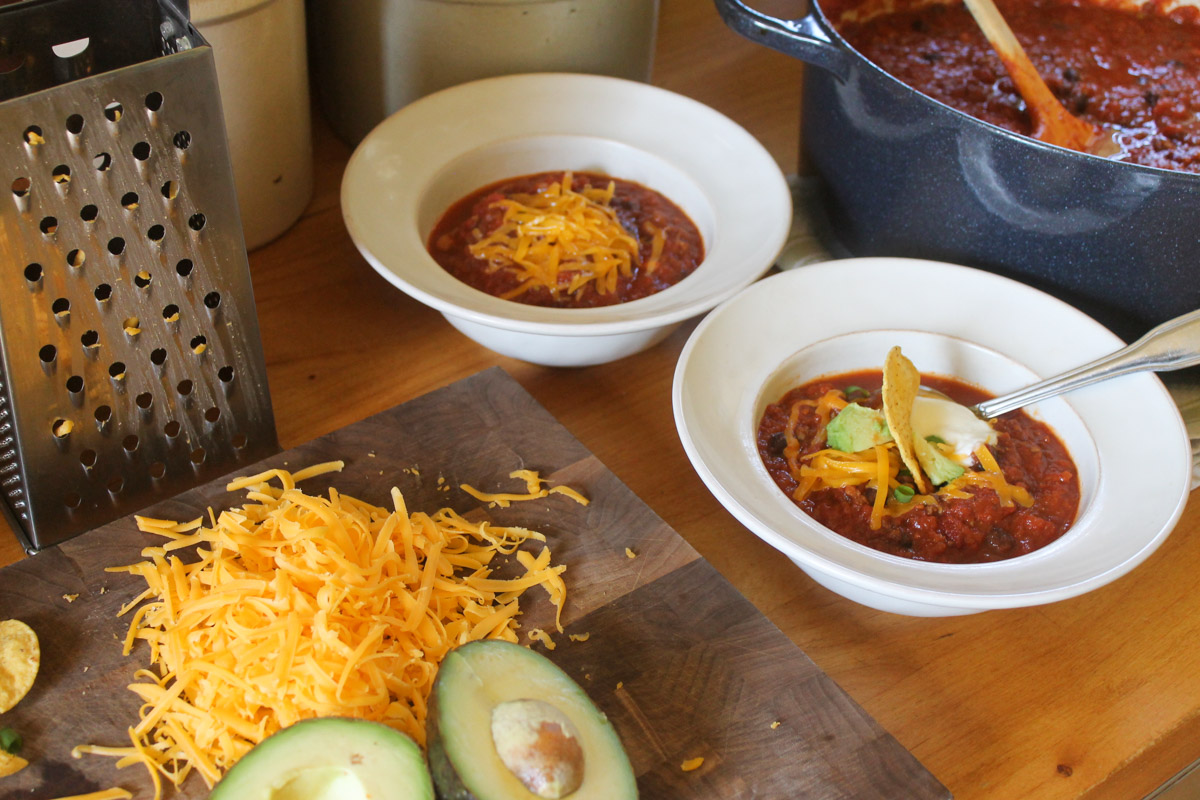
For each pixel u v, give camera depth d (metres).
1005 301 1.15
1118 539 0.90
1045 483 1.02
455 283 1.13
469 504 1.00
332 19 1.42
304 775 0.73
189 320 0.93
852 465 0.98
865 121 1.21
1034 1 1.57
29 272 0.81
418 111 1.31
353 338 1.27
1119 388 1.04
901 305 1.15
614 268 1.22
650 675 0.87
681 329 1.32
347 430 1.06
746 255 1.17
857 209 1.31
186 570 0.92
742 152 1.31
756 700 0.85
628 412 1.21
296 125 1.31
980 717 0.93
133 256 0.86
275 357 1.23
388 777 0.71
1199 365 1.21
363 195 1.20
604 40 1.44
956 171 1.15
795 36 1.19
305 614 0.83
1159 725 0.93
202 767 0.78
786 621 1.00
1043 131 1.30
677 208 1.33
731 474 0.94
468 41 1.37
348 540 0.89
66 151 0.77
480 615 0.89
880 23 1.54
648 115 1.37
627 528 0.98
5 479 1.00
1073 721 0.93
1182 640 1.00
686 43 1.85
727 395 1.04
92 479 0.98
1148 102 1.44
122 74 0.76
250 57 1.17
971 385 1.13
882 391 1.03
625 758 0.75
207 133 0.83
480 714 0.74
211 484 0.99
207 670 0.82
